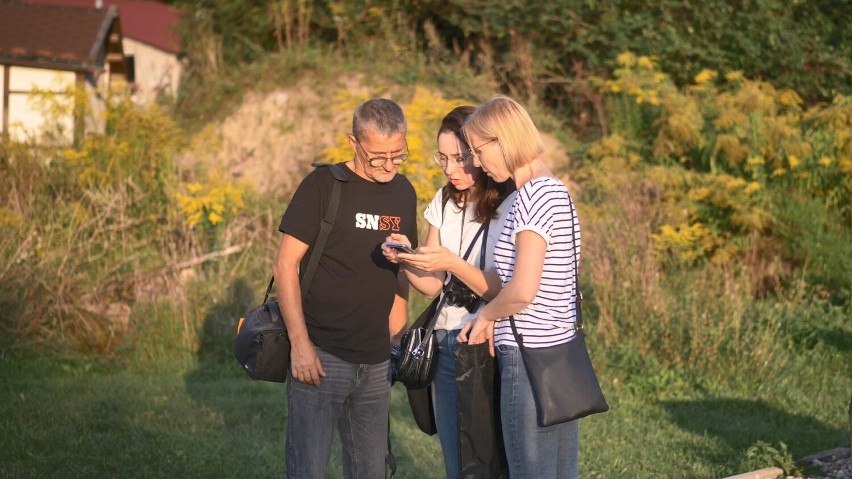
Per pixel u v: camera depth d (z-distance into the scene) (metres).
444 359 4.08
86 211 9.74
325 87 13.58
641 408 6.96
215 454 5.72
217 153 13.16
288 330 3.78
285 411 6.74
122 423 6.28
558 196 3.60
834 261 10.01
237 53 16.05
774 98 11.98
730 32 12.86
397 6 14.92
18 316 7.96
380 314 3.93
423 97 12.01
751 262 10.12
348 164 3.94
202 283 8.62
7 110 15.98
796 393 7.23
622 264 8.61
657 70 13.02
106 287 8.85
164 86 16.16
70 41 16.45
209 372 7.84
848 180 10.64
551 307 3.62
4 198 9.73
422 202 10.14
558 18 13.38
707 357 7.58
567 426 3.75
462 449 3.86
